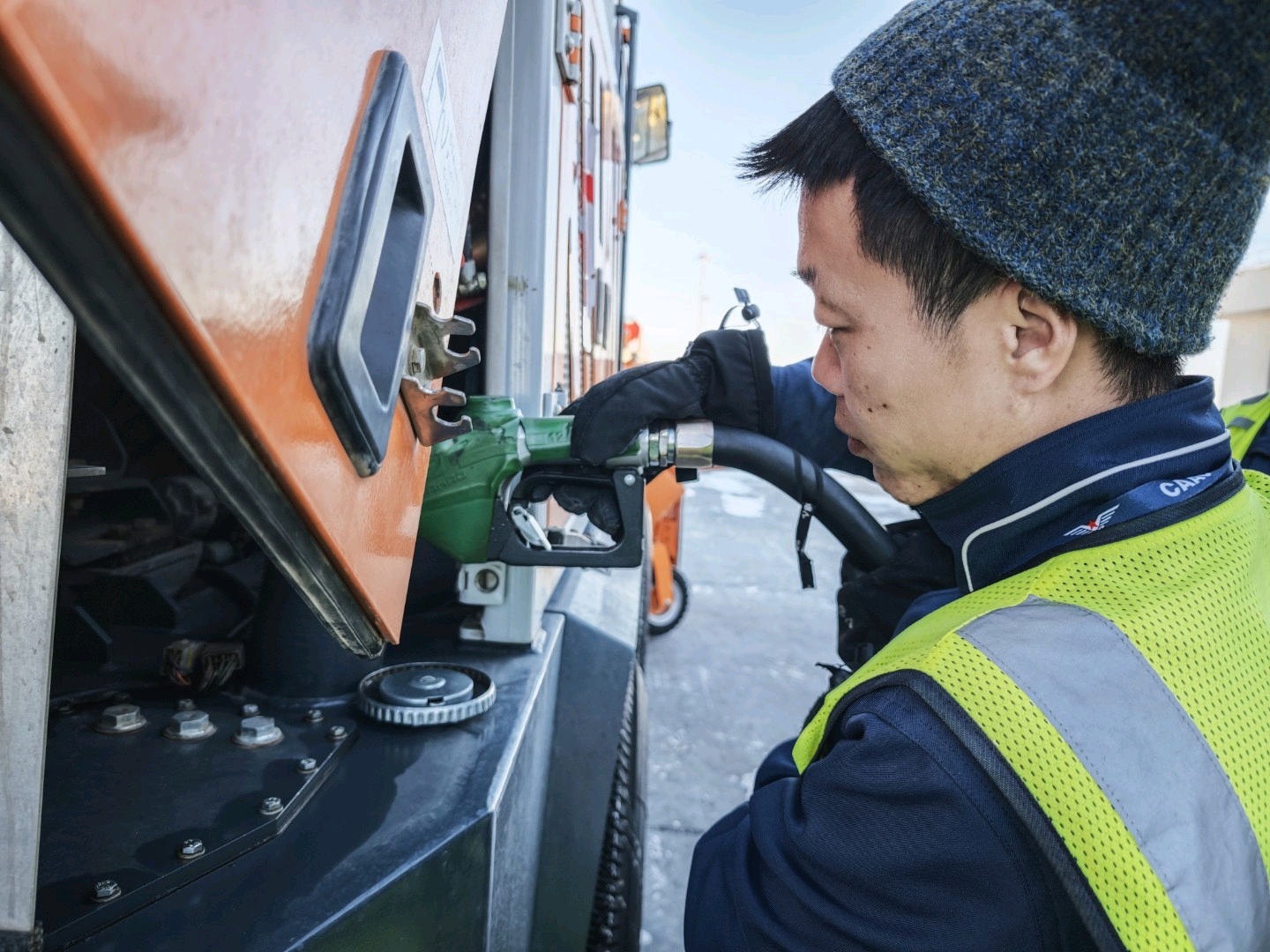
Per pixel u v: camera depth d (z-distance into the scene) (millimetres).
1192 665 432
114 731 688
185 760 652
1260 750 428
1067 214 432
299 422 297
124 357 225
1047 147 427
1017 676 419
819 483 912
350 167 334
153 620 937
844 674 848
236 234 245
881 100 473
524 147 970
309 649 791
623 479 853
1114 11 417
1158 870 384
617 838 1183
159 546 1062
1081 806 392
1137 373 509
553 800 1011
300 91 288
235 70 243
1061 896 406
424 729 757
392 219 432
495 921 678
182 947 450
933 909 434
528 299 994
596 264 1843
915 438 546
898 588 936
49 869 493
